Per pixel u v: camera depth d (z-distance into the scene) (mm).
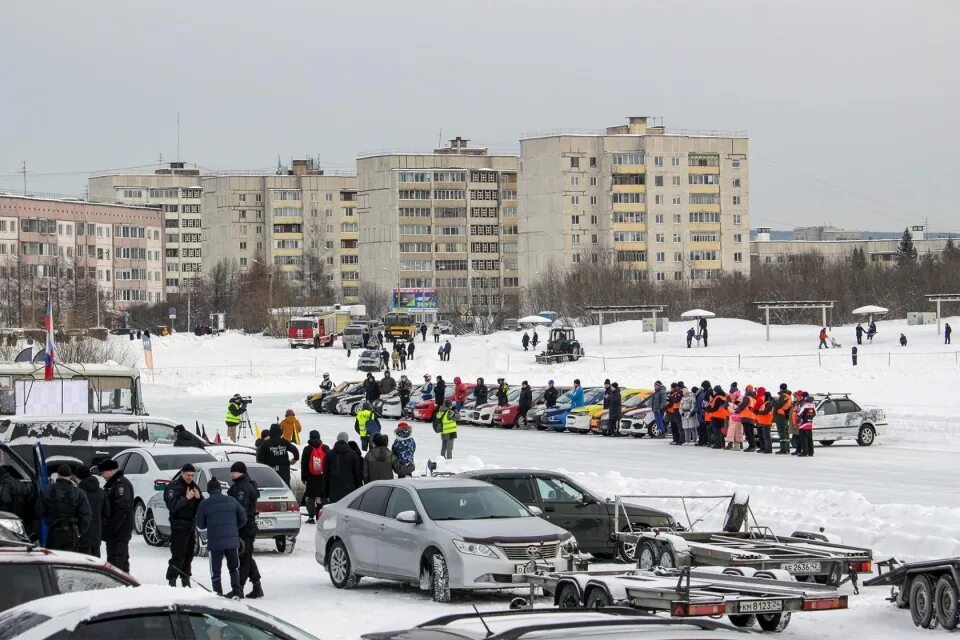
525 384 68750
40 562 13906
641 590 18359
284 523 29406
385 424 71250
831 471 44531
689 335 117438
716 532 24953
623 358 111312
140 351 134375
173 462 32594
